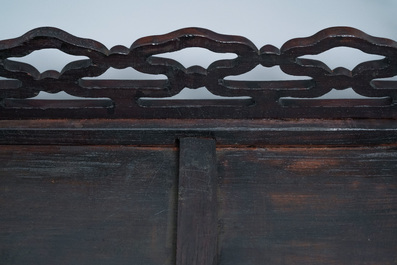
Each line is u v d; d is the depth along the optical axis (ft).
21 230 6.38
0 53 5.64
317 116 6.59
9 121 6.64
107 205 6.49
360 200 6.53
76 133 6.60
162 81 6.24
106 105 6.49
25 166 6.66
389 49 5.63
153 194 6.52
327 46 5.64
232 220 6.39
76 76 5.98
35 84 6.07
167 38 5.63
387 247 6.31
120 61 5.82
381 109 6.48
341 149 6.74
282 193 6.54
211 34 5.63
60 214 6.45
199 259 6.03
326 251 6.29
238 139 6.64
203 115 6.56
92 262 6.24
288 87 6.18
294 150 6.73
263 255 6.25
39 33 5.50
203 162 6.49
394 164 6.68
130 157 6.68
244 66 5.90
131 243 6.31
